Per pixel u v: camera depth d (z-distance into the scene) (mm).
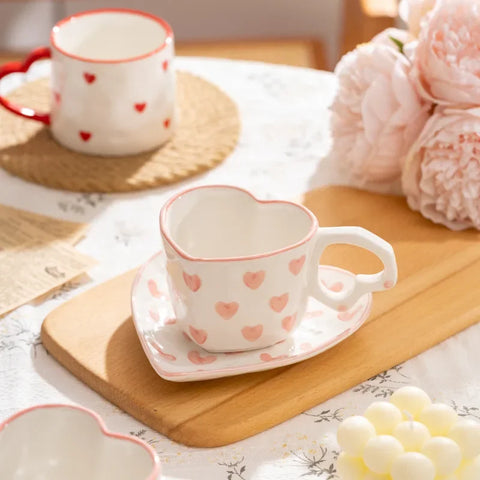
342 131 1433
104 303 1297
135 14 1490
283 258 1206
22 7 2584
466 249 1354
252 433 1204
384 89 1386
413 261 1341
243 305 1215
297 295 1230
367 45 1414
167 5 2398
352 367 1239
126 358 1247
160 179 1439
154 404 1212
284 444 1198
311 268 1236
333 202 1414
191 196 1250
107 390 1228
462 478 1142
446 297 1302
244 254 1273
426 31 1372
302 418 1217
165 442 1201
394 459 1130
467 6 1360
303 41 2291
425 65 1377
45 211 1414
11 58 2412
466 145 1358
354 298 1249
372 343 1260
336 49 2395
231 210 1259
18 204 1423
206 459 1188
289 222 1249
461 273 1326
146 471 1098
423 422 1154
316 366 1240
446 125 1365
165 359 1230
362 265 1341
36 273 1335
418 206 1400
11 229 1385
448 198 1377
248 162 1478
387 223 1388
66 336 1264
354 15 1925
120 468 1108
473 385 1239
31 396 1232
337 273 1303
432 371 1251
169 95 1467
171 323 1266
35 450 1115
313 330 1263
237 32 2410
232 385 1226
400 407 1161
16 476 1113
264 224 1259
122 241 1380
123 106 1443
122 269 1348
